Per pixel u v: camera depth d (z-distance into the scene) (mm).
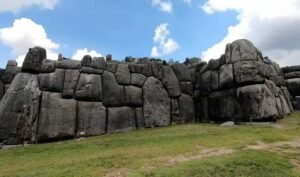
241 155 8852
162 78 19016
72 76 15555
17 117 13727
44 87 14742
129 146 11086
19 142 13469
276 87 18688
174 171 7223
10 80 16672
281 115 17500
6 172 8164
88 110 15414
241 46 17062
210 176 7051
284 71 22250
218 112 18047
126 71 17578
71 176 7145
